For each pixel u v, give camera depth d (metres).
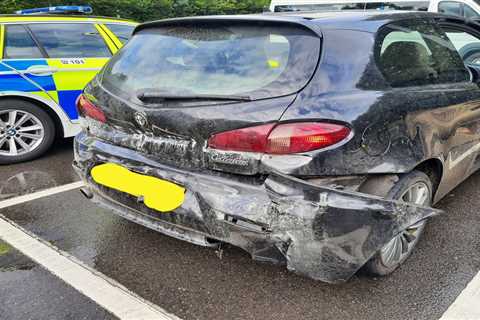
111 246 2.91
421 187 2.57
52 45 4.70
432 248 2.83
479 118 3.13
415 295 2.38
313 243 1.98
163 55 2.58
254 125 2.02
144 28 2.89
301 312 2.27
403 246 2.59
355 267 2.08
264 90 2.12
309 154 1.98
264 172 2.02
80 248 2.89
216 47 2.41
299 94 2.07
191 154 2.20
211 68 2.34
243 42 2.35
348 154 2.06
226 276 2.57
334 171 2.04
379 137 2.18
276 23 2.30
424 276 2.54
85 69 4.80
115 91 2.61
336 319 2.22
